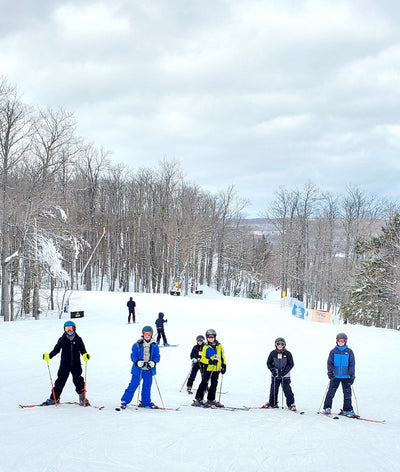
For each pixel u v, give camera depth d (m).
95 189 57.12
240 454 5.98
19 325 24.72
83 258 59.56
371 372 15.17
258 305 40.66
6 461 5.32
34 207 31.86
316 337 23.06
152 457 5.65
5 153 30.86
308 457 6.00
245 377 13.71
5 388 10.73
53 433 6.52
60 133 32.84
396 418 9.48
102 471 5.05
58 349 8.84
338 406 10.52
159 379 12.95
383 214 58.88
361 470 5.56
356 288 43.44
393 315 42.66
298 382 13.34
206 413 8.67
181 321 28.58
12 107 30.78
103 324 26.39
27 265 34.28
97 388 11.12
